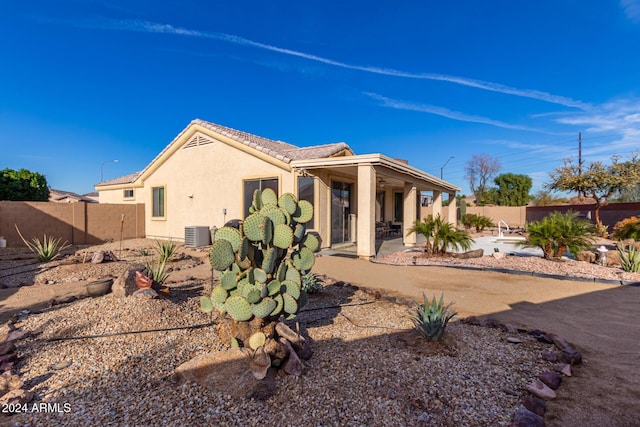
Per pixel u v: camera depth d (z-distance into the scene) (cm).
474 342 405
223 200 1408
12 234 1338
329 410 271
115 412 267
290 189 1210
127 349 369
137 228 1731
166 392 293
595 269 852
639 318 509
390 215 2138
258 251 373
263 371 301
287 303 359
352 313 518
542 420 256
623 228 1373
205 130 1445
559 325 480
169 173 1623
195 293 611
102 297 530
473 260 1006
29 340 390
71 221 1484
